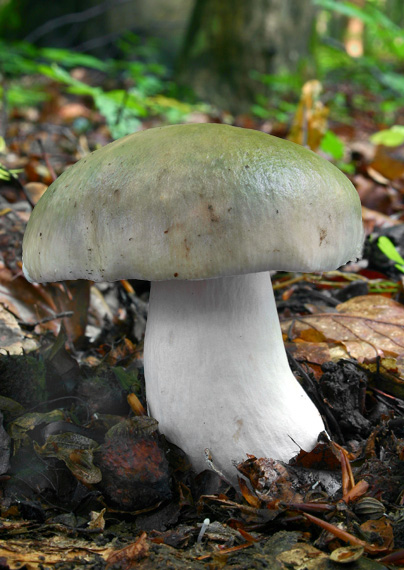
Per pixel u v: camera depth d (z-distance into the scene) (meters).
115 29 1.33
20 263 0.28
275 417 0.17
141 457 0.16
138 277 0.14
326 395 0.20
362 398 0.21
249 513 0.15
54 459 0.17
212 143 0.15
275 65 1.04
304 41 1.08
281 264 0.14
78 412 0.20
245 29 1.01
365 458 0.18
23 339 0.25
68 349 0.26
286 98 1.02
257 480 0.16
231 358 0.16
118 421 0.19
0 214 0.31
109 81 0.98
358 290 0.31
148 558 0.14
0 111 0.68
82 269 0.15
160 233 0.14
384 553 0.14
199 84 1.03
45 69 0.46
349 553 0.14
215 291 0.16
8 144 0.54
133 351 0.25
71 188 0.15
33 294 0.28
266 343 0.17
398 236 0.36
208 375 0.16
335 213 0.15
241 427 0.17
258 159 0.15
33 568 0.13
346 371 0.21
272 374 0.17
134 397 0.19
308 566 0.14
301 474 0.17
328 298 0.29
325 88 1.14
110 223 0.14
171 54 1.33
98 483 0.16
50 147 0.54
